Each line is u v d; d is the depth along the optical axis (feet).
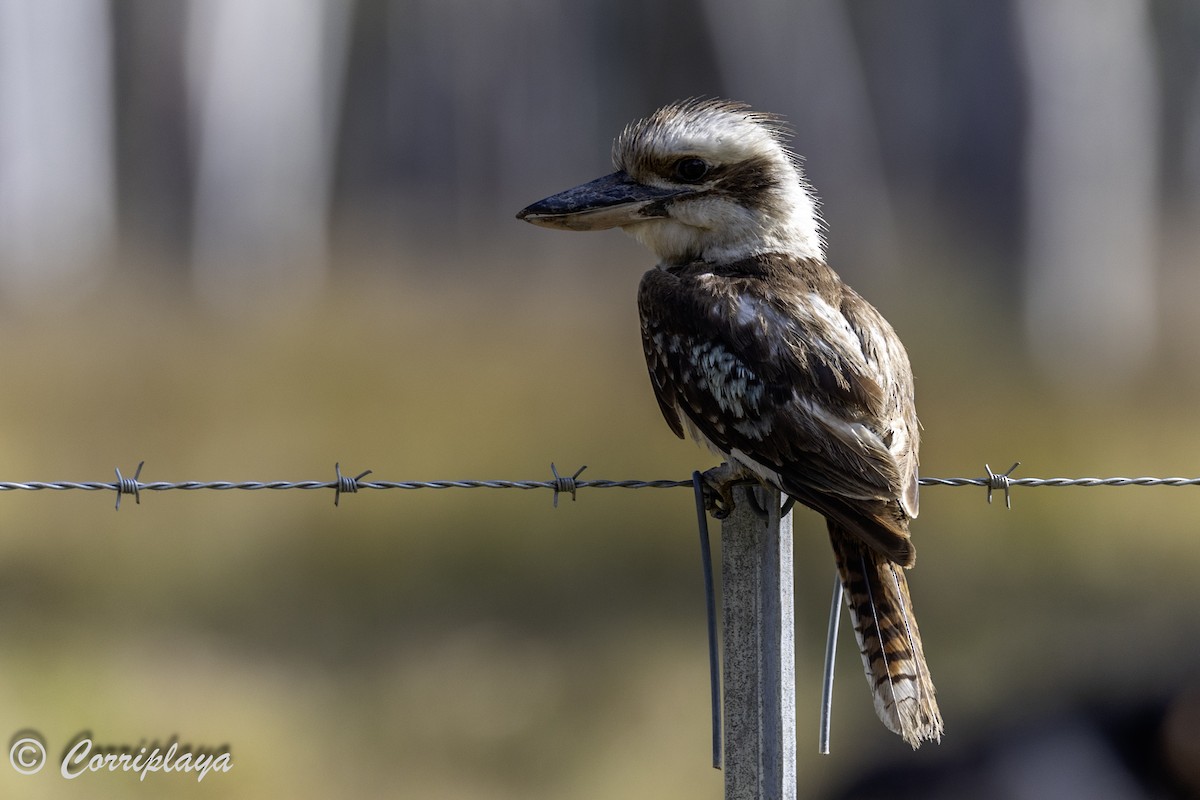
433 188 129.29
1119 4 91.91
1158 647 31.76
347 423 52.60
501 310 73.15
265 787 35.27
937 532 49.88
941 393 60.23
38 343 62.95
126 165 102.94
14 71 93.91
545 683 41.65
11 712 35.68
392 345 62.80
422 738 38.78
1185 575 47.29
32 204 95.04
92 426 52.39
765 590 19.25
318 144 107.65
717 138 24.97
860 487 21.07
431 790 36.60
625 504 49.80
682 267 25.34
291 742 37.52
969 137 91.97
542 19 129.90
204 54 101.45
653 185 25.31
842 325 23.11
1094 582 47.34
